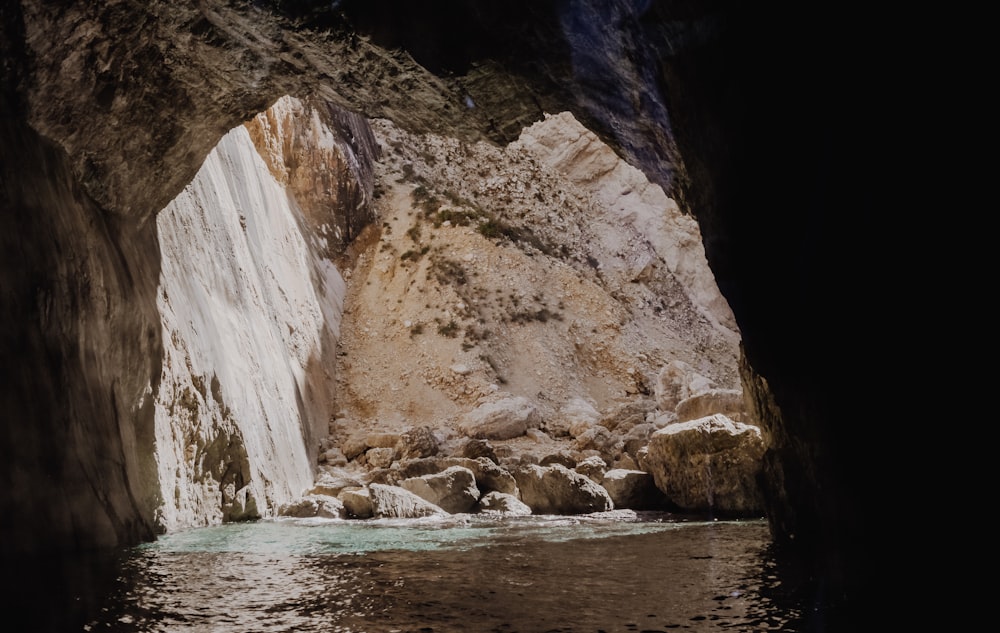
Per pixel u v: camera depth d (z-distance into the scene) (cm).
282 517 1263
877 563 460
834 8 439
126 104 817
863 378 459
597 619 435
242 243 1536
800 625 410
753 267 612
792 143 523
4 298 641
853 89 441
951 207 363
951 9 349
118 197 890
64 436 689
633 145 912
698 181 746
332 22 749
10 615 435
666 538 892
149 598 499
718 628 409
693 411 1638
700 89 646
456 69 801
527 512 1421
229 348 1286
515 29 758
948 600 378
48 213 730
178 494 993
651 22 647
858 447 481
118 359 847
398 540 892
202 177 1333
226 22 764
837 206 468
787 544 782
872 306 438
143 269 947
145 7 739
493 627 416
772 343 611
